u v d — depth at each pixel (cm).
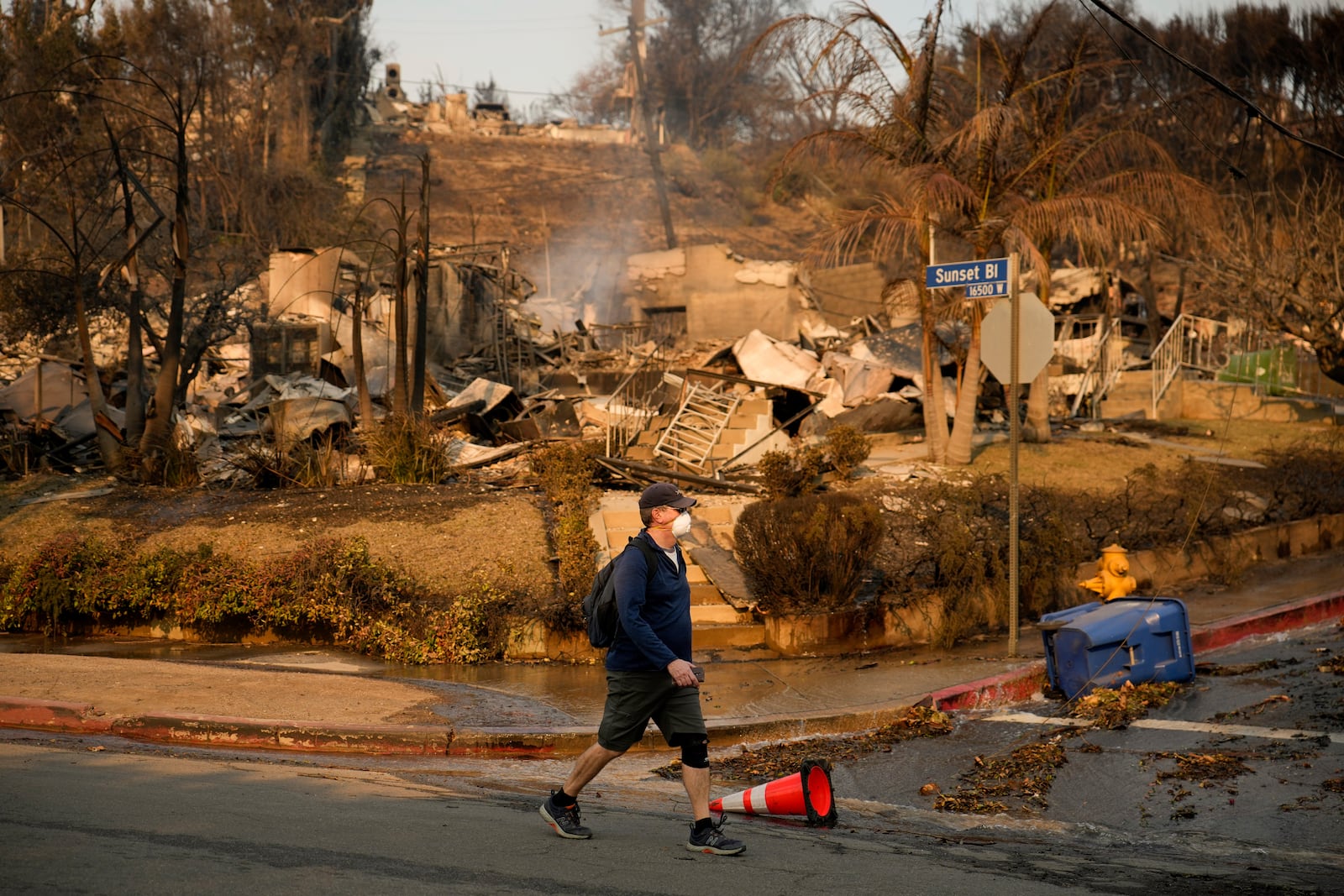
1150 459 1936
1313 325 2161
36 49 3272
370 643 1207
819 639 1198
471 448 1884
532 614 1202
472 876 450
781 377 2362
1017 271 1116
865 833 600
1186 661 955
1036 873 514
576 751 848
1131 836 620
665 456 1911
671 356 2978
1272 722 816
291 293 2805
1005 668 1063
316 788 635
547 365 3170
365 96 7419
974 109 1831
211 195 4019
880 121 1736
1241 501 1673
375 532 1415
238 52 4266
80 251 1866
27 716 862
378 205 5409
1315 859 563
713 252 3812
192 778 640
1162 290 3966
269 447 1756
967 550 1270
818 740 863
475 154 7769
